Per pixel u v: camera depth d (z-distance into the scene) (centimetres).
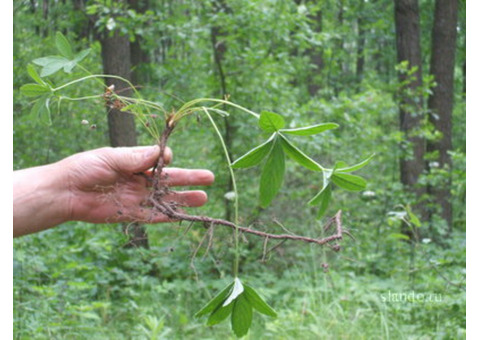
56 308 317
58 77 538
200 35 509
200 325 377
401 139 609
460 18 945
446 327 338
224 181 521
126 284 408
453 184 636
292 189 576
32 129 561
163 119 186
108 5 485
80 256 425
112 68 494
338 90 1181
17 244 351
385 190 615
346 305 390
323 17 1012
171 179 189
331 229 146
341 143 592
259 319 395
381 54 1328
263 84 526
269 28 507
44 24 707
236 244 139
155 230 449
